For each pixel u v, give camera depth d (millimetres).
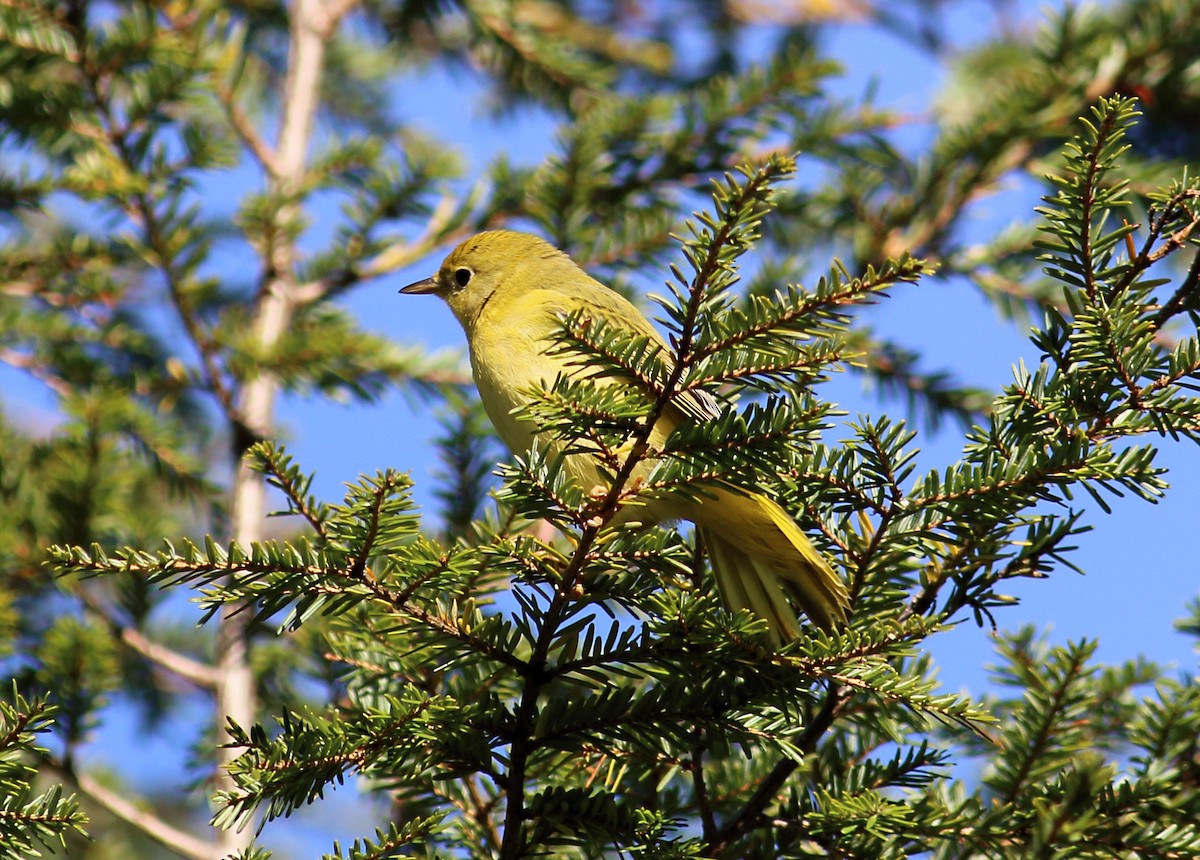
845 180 13211
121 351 13203
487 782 7582
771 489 7262
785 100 12727
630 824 6398
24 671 9727
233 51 13180
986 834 6594
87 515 11117
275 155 14016
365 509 5926
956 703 6379
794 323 5684
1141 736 7449
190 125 12000
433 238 13445
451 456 10594
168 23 12391
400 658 7910
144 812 10039
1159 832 6211
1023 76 14211
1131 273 6617
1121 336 6246
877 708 7531
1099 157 6348
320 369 12648
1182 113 13055
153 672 12539
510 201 13328
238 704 11109
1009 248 12953
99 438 11195
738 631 6434
